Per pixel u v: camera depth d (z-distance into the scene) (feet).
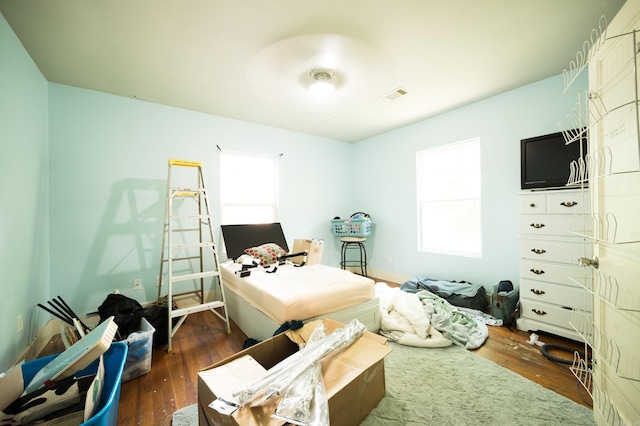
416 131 12.02
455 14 5.33
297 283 7.20
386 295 9.32
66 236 7.93
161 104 9.55
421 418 4.29
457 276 10.69
